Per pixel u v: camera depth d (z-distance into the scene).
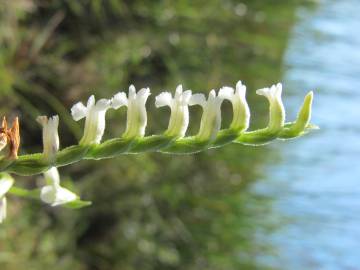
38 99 0.47
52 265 0.50
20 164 0.12
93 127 0.12
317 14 0.63
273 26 0.61
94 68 0.50
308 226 0.57
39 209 0.49
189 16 0.55
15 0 0.44
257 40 0.59
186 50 0.55
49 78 0.48
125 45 0.52
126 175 0.54
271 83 0.60
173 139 0.12
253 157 0.60
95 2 0.49
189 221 0.58
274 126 0.12
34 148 0.47
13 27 0.45
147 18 0.53
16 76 0.45
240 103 0.12
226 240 0.58
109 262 0.54
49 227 0.50
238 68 0.59
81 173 0.51
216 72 0.57
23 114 0.46
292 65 0.61
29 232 0.48
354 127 0.58
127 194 0.54
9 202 0.46
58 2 0.48
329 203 0.56
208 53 0.57
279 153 0.60
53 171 0.15
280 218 0.57
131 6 0.52
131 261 0.55
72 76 0.49
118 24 0.52
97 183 0.52
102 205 0.53
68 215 0.51
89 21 0.50
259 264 0.58
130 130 0.12
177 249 0.58
